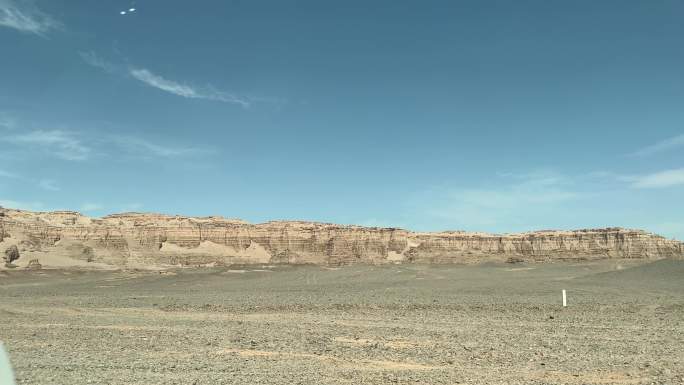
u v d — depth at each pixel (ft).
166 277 298.76
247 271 362.94
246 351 60.18
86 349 61.26
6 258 342.85
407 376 46.06
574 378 45.34
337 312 104.42
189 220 490.08
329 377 45.70
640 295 121.60
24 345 64.23
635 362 51.55
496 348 60.44
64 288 210.59
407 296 131.44
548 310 99.04
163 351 59.98
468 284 180.24
